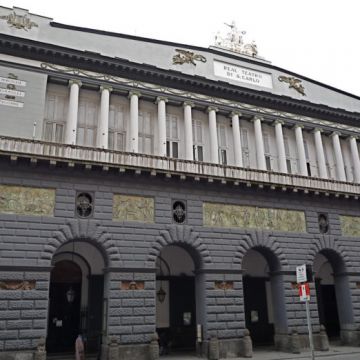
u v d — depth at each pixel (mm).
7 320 19656
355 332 28094
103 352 21359
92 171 23438
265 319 30625
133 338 21656
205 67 32281
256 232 26812
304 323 26281
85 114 27594
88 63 27219
